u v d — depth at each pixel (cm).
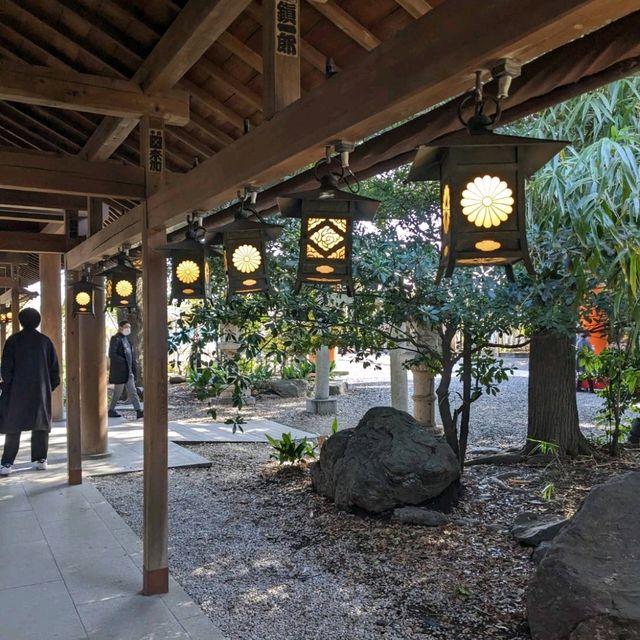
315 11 278
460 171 129
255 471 556
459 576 314
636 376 526
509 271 143
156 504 302
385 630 264
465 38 120
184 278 276
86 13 324
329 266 186
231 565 338
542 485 460
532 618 246
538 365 545
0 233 543
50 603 289
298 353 515
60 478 520
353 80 152
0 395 538
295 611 282
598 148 330
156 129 344
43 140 539
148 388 305
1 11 336
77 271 529
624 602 223
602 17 102
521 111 205
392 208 515
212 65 342
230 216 422
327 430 823
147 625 268
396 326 473
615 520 254
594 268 358
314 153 176
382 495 400
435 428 718
